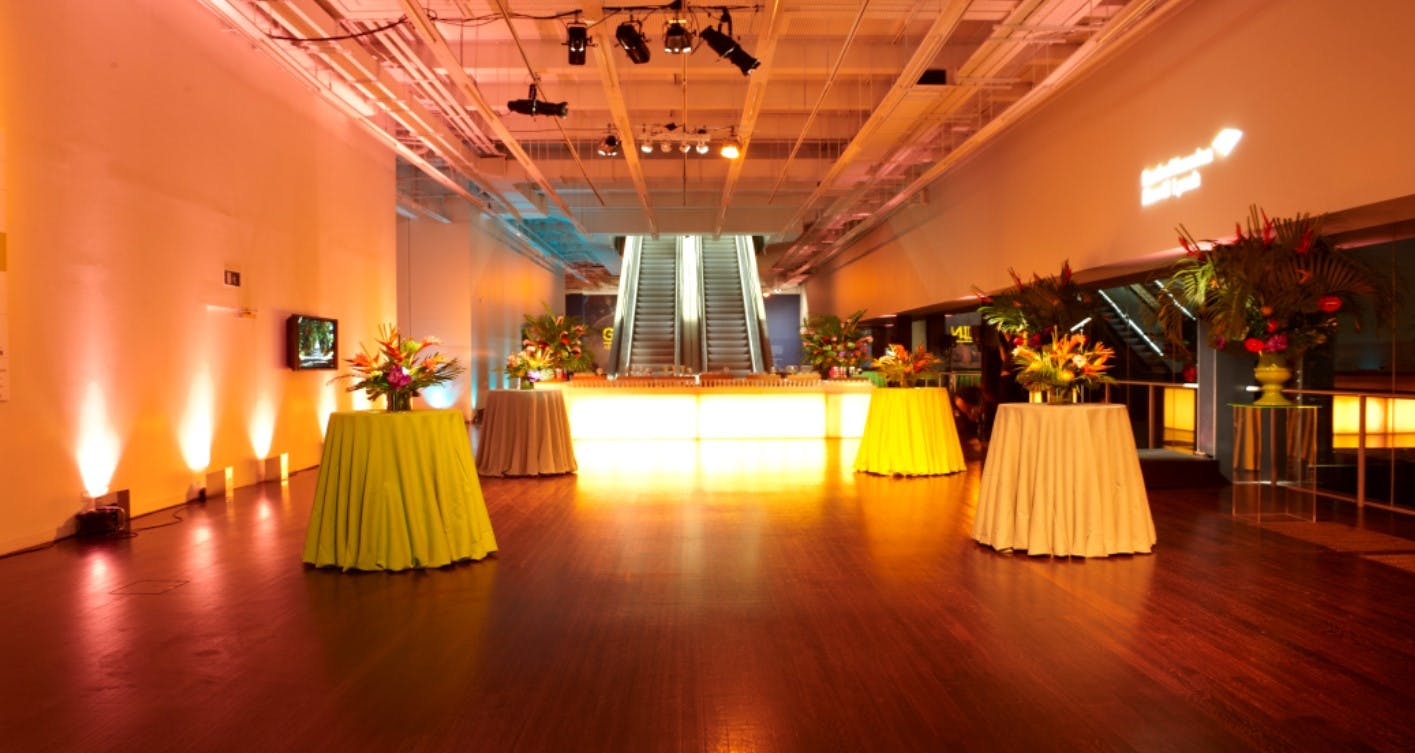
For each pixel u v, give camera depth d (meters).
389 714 2.73
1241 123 6.04
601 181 13.97
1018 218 10.07
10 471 5.00
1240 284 5.63
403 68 8.54
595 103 10.37
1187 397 8.24
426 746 2.50
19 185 5.03
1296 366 6.75
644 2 7.65
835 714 2.72
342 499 4.68
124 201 5.98
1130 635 3.48
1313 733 2.58
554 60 9.09
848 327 13.23
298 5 6.07
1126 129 7.61
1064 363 5.16
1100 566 4.64
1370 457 6.08
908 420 8.52
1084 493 4.84
